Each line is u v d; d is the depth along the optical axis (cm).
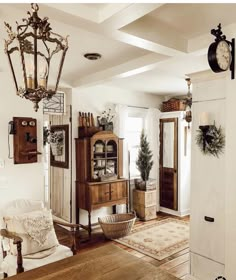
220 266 250
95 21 185
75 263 176
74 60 313
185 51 249
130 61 315
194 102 275
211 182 259
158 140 550
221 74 249
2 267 233
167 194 541
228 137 220
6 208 274
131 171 527
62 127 461
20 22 206
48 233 257
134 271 166
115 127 483
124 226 397
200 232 269
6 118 297
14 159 300
